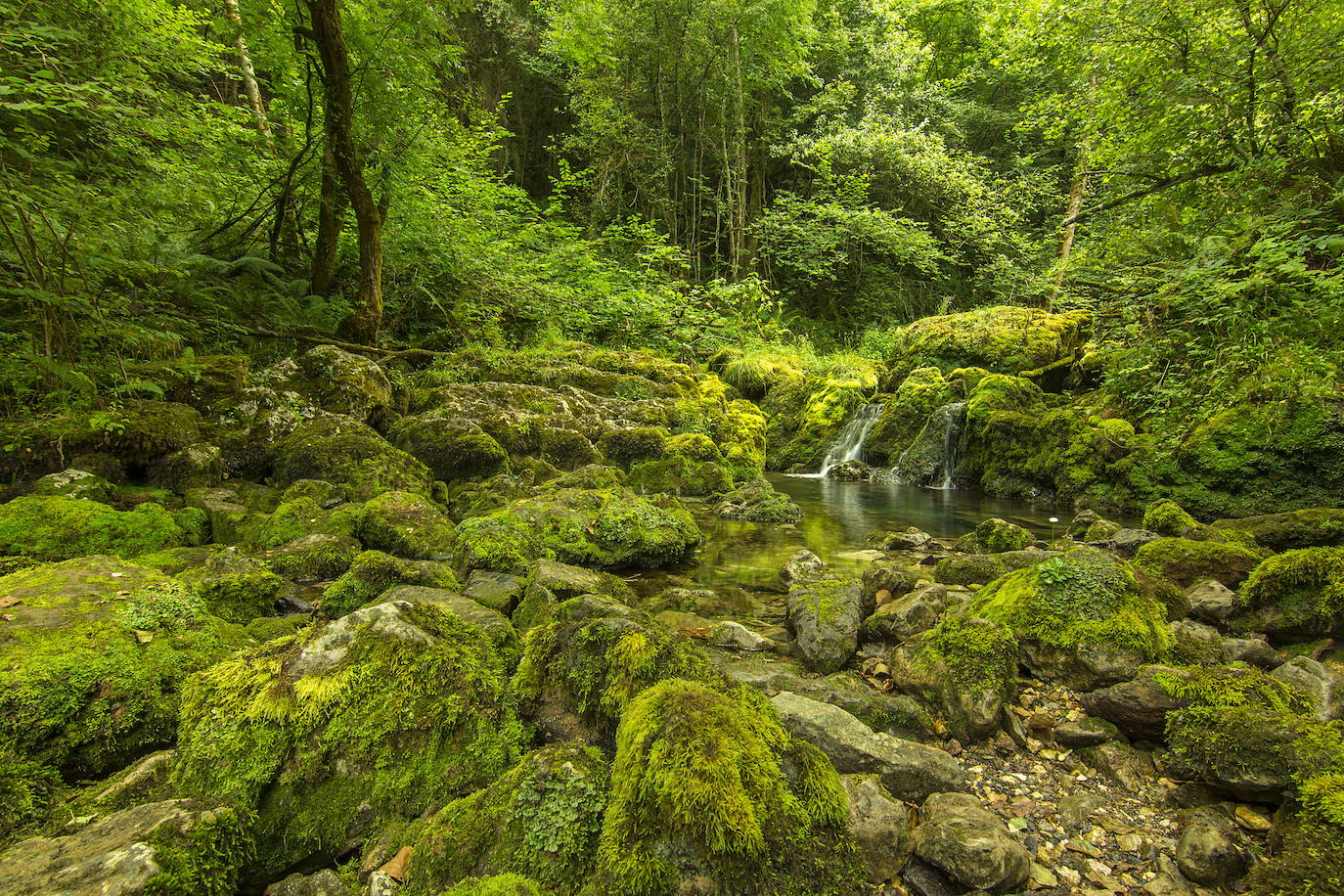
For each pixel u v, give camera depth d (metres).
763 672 2.95
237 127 8.12
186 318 6.50
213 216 7.70
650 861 1.63
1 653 2.06
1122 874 1.85
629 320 13.72
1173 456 7.11
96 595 2.52
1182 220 6.71
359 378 7.25
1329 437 6.02
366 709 2.09
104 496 4.40
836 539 6.10
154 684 2.21
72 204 4.53
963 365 12.20
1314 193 5.61
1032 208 18.91
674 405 10.10
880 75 20.50
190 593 2.79
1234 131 6.36
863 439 11.69
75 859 1.48
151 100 6.40
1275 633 3.10
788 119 20.38
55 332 4.55
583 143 18.41
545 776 1.87
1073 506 8.01
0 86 4.29
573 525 4.99
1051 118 9.59
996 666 2.63
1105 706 2.48
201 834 1.65
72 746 1.96
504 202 13.31
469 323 10.65
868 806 1.90
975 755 2.44
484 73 19.84
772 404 13.26
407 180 9.09
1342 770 1.89
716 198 19.44
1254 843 1.92
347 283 9.26
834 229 18.30
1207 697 2.28
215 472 5.45
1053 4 7.83
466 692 2.23
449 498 6.41
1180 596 3.38
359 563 3.42
